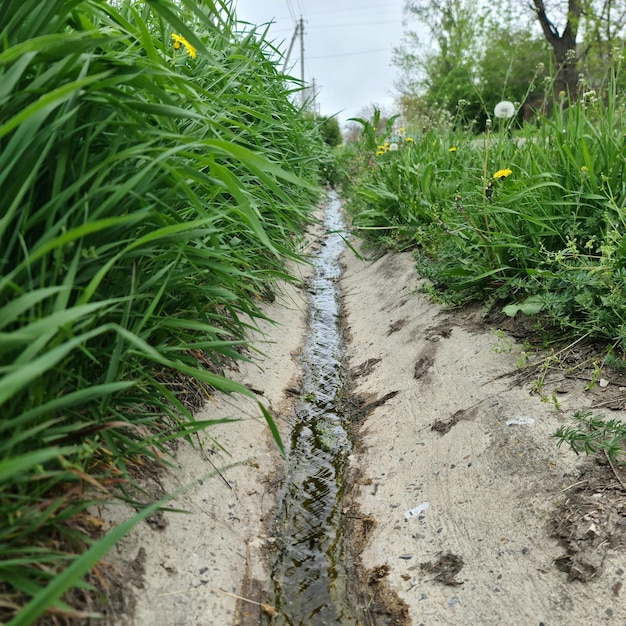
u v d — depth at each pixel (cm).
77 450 133
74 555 124
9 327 136
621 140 305
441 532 202
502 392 249
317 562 208
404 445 259
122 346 165
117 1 273
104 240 159
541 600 159
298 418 305
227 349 229
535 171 330
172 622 158
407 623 175
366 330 414
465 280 347
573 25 1315
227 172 162
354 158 893
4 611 121
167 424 218
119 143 166
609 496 177
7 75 131
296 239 435
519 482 200
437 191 488
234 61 348
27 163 140
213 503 212
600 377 233
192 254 192
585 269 258
